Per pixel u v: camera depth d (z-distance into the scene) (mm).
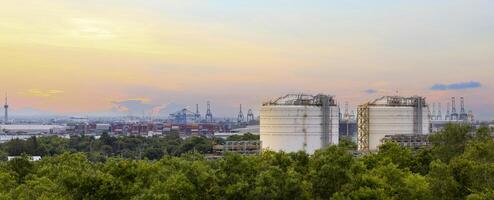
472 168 104250
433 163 111312
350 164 117125
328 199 106062
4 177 121375
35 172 141625
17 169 140750
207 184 103000
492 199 90625
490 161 121500
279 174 102688
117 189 103312
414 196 106688
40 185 109812
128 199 103188
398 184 110375
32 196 104062
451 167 105375
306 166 126938
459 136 163375
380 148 161375
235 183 102188
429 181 109750
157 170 120500
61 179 107750
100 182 102312
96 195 101062
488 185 100250
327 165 108062
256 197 97625
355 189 103250
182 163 124812
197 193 102125
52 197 96938
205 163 129500
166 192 99812
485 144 131125
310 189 106750
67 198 99250
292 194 98875
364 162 142500
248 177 105562
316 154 138125
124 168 116625
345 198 97500
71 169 120125
